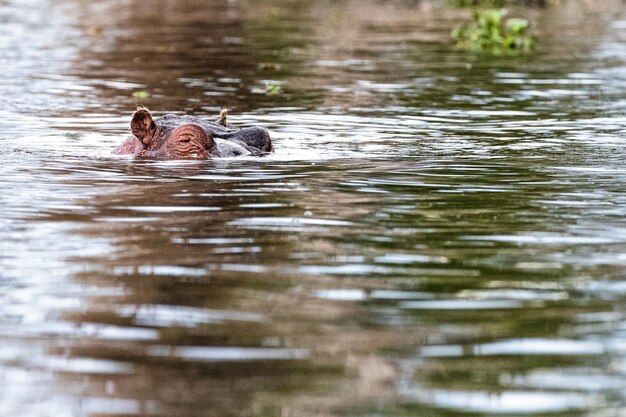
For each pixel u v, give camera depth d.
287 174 16.19
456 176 16.11
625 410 7.70
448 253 11.69
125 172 16.27
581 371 8.41
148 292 10.23
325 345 8.88
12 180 15.50
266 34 41.84
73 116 22.73
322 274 10.84
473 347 8.90
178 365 8.50
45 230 12.50
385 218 13.27
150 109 24.05
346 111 23.86
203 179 15.68
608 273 10.96
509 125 21.92
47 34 41.22
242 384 8.12
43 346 8.90
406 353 8.75
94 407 7.74
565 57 35.31
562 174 16.33
